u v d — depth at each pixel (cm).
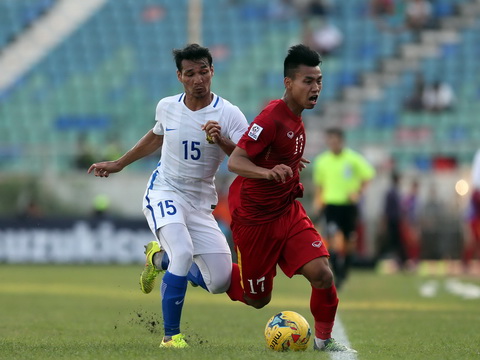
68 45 10931
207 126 2223
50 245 7669
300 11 10894
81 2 11394
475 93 9869
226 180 7319
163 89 10300
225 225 7169
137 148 2492
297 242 2158
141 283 2606
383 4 10781
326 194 5222
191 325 3020
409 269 7575
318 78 2105
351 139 9412
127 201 7838
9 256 7694
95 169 2492
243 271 2252
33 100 10250
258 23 10869
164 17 11112
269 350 2139
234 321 3198
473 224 6575
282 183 2152
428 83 9900
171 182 2378
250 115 9931
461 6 10719
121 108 10081
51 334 2664
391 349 2225
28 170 7825
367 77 10106
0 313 3488
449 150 7925
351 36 10550
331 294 2158
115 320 3222
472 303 4178
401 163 7931
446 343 2416
